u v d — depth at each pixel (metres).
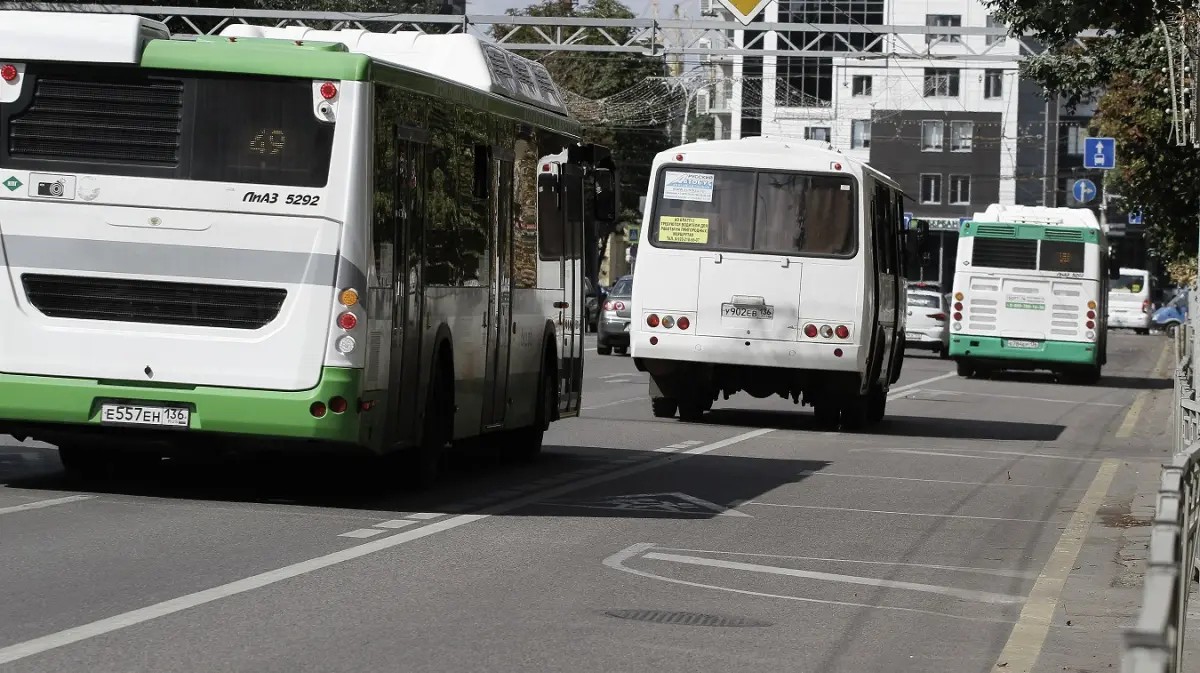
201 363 17.38
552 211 25.03
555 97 25.80
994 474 25.94
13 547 14.57
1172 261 53.09
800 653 11.60
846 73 138.75
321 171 17.30
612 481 22.30
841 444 30.30
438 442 20.25
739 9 52.19
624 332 62.97
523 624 12.09
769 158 32.72
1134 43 41.22
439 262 19.75
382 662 10.59
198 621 11.66
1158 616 5.73
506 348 22.70
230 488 19.45
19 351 17.58
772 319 32.56
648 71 95.50
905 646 12.07
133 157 17.48
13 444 23.64
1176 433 25.28
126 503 17.67
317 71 17.30
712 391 34.22
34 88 17.58
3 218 17.59
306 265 17.30
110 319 17.52
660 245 32.94
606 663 10.89
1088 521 20.22
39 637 10.91
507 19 52.00
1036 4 20.56
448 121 19.95
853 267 32.38
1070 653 11.85
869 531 18.52
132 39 17.34
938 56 51.59
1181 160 43.81
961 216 141.62
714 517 19.00
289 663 10.43
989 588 15.01
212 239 17.38
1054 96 44.22
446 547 15.69
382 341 17.92
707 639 11.93
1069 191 148.62
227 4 59.88
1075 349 56.75
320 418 17.28
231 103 17.39
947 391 50.69
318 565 14.29
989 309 57.34
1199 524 12.53
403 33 22.42
